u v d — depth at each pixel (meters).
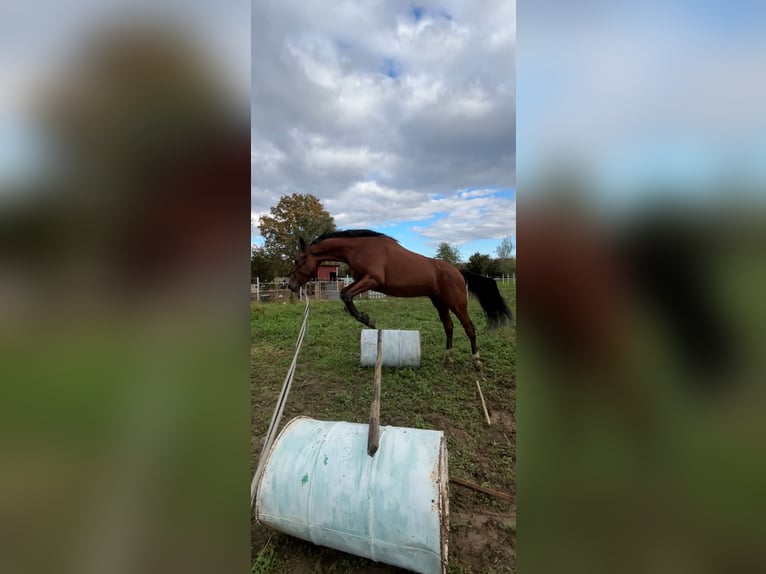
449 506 1.93
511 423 2.83
